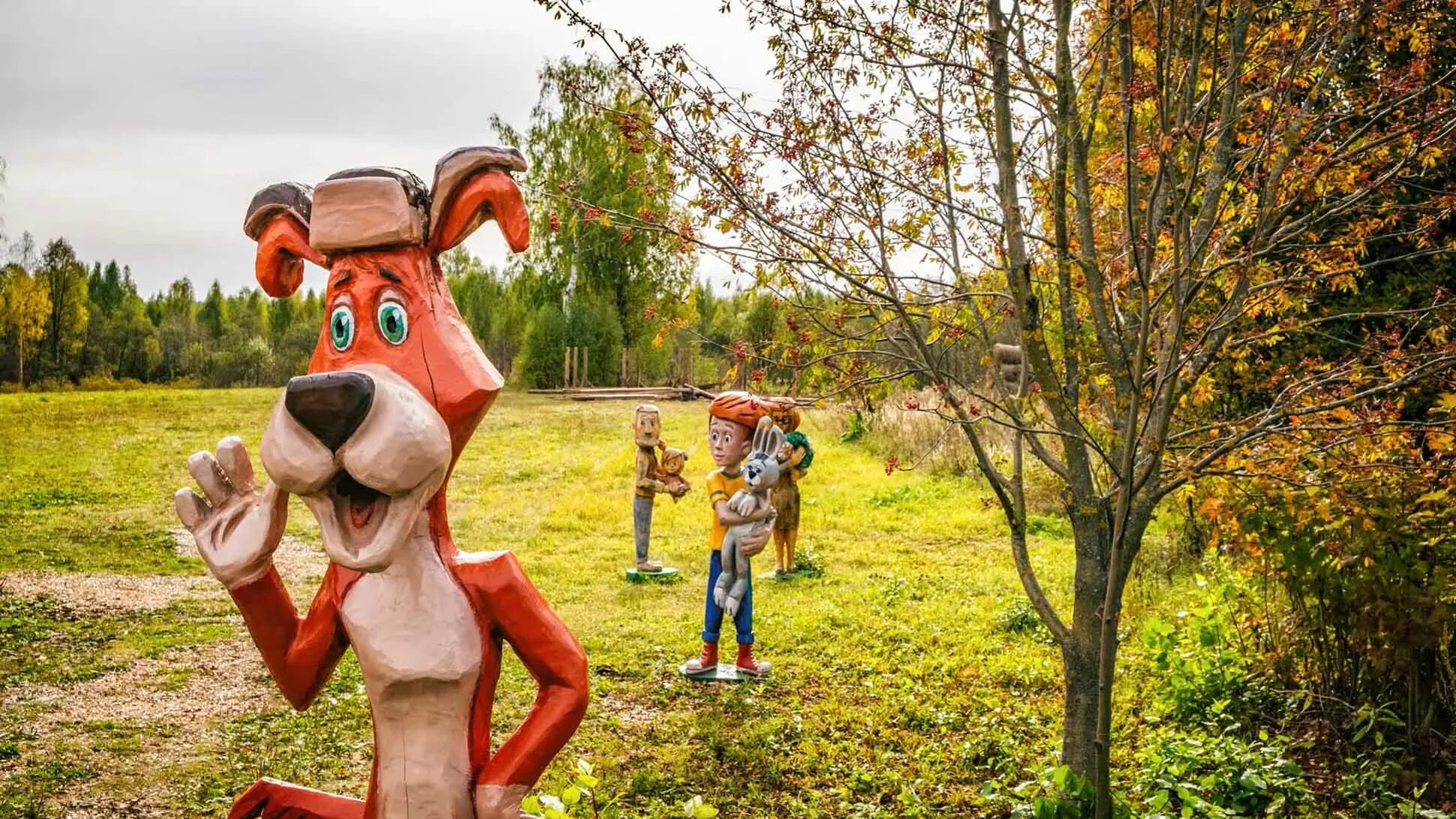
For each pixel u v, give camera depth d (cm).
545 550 1266
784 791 590
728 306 3812
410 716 328
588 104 502
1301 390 469
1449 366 455
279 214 358
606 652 846
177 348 6469
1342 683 610
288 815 377
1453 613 549
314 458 297
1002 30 490
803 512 1466
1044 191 534
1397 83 469
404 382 324
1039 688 747
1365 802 526
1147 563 988
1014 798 559
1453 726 563
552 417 2964
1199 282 448
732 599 780
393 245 333
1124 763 596
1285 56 466
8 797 570
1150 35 486
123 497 1609
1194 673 655
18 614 945
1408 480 523
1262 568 649
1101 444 521
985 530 1327
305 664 353
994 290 553
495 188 333
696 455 2061
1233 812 491
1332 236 576
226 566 345
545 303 4144
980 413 511
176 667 807
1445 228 699
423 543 335
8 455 2022
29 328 5356
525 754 330
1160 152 417
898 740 654
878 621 924
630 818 552
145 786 588
